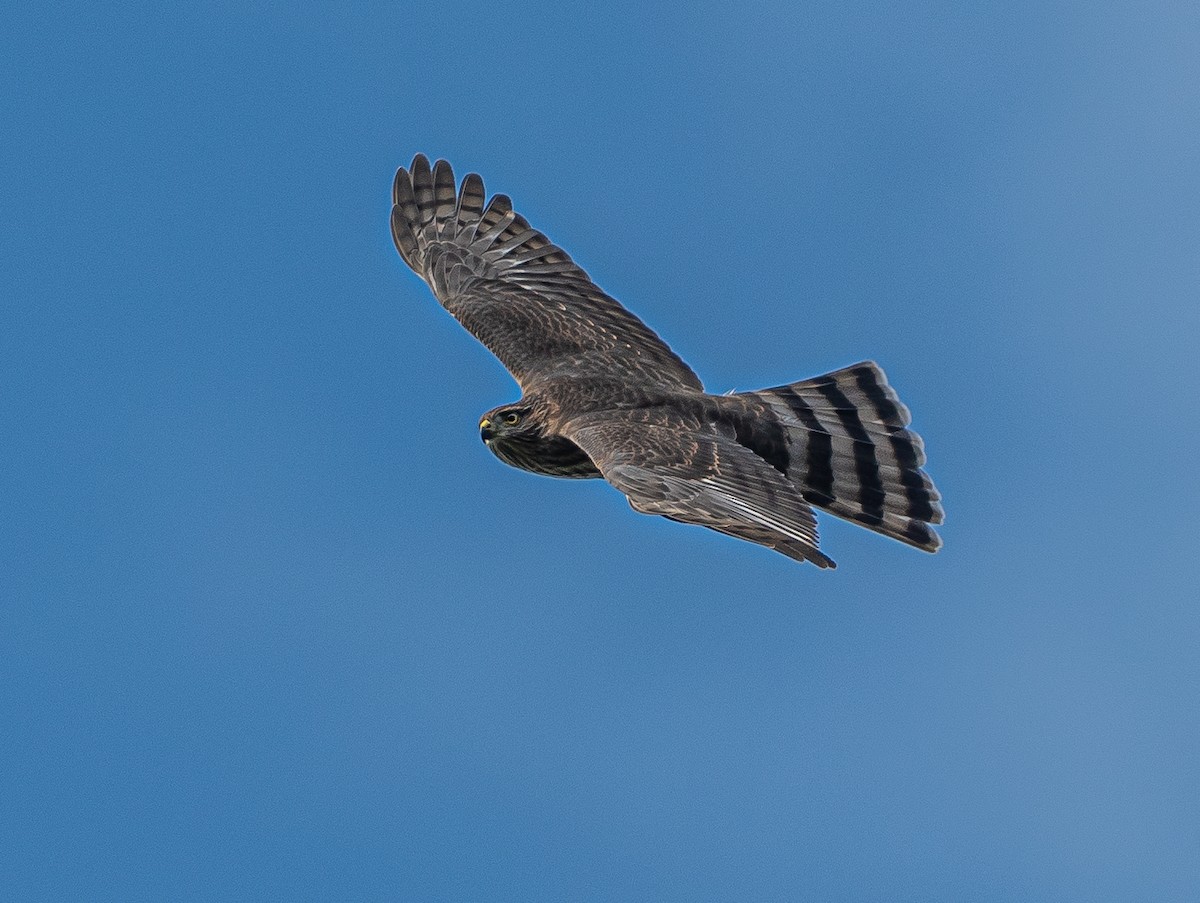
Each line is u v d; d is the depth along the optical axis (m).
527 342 17.50
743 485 14.73
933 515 17.20
